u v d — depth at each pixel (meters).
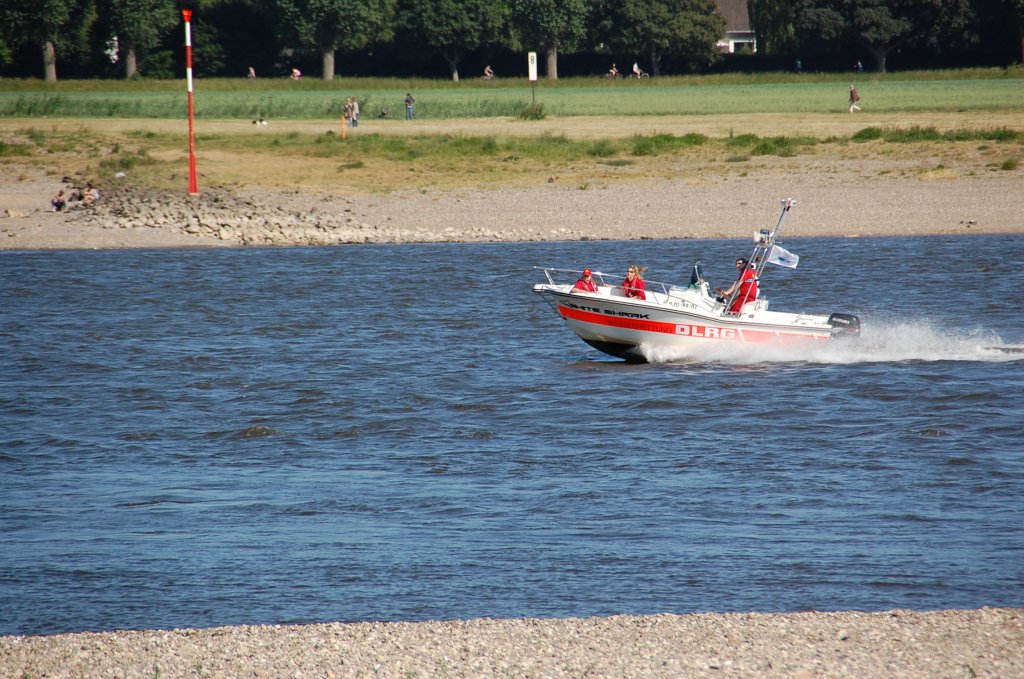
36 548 46.88
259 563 44.97
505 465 58.84
